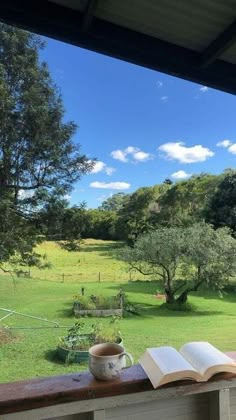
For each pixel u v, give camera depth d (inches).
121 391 37.2
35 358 289.4
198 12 60.3
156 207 1060.5
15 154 397.4
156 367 39.2
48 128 404.8
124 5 59.2
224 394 39.6
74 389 36.4
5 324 400.2
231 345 327.0
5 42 390.3
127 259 550.0
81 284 703.1
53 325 402.6
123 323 428.1
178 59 68.4
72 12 61.4
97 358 38.1
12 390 36.3
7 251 392.8
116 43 64.8
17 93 396.2
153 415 38.9
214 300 583.8
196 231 531.8
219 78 71.1
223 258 514.3
